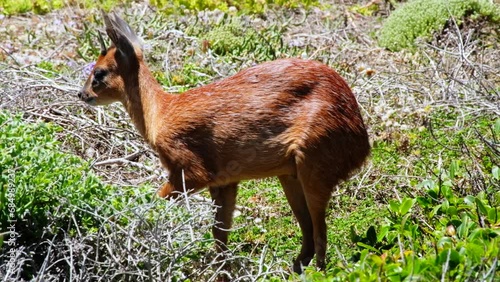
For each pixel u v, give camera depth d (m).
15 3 34.09
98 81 19.02
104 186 17.28
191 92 17.94
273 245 18.77
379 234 16.80
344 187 20.69
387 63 28.20
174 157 17.77
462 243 14.70
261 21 33.28
